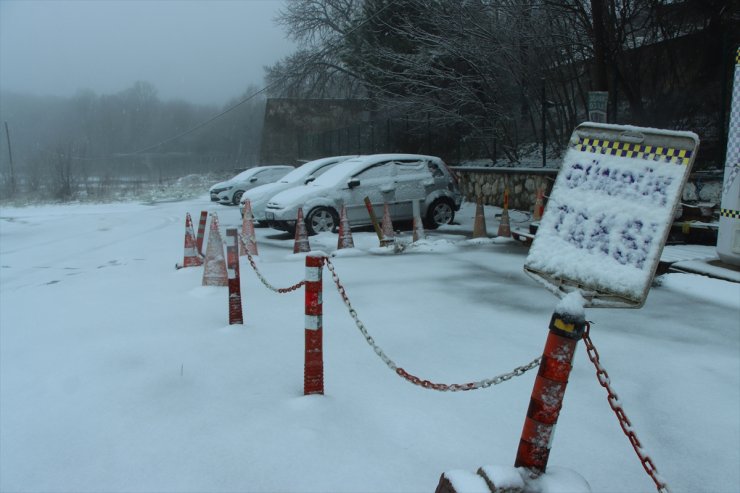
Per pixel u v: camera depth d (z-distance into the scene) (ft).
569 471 7.21
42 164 130.41
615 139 7.89
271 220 42.86
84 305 23.36
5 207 96.78
